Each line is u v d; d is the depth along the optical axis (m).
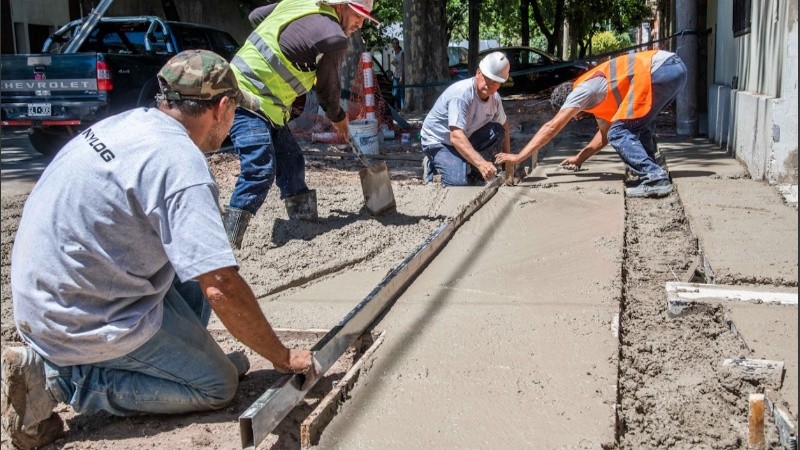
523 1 29.14
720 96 9.81
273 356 2.82
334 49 5.16
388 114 13.74
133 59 10.51
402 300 4.22
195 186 2.57
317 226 5.93
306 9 5.23
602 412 2.92
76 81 10.09
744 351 3.54
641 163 7.18
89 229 2.61
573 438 2.74
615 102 7.14
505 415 2.91
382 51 28.95
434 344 3.57
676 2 10.98
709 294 4.16
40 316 2.67
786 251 4.91
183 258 2.54
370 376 3.25
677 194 7.14
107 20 11.39
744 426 3.01
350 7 5.30
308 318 4.16
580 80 7.10
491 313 3.97
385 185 6.27
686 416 3.05
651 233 6.02
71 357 2.76
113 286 2.70
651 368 3.47
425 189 7.31
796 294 4.15
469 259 5.04
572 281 4.48
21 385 2.73
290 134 5.86
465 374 3.25
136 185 2.56
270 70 5.18
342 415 2.94
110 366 2.89
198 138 2.81
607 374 3.23
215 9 25.23
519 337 3.64
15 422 2.78
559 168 8.60
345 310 4.28
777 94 7.23
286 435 2.93
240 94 2.89
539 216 6.19
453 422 2.87
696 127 11.10
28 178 9.40
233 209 5.21
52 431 2.92
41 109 10.23
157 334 2.86
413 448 2.71
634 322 4.06
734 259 4.75
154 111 2.74
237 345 3.88
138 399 2.96
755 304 4.00
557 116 7.03
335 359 3.27
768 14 7.61
